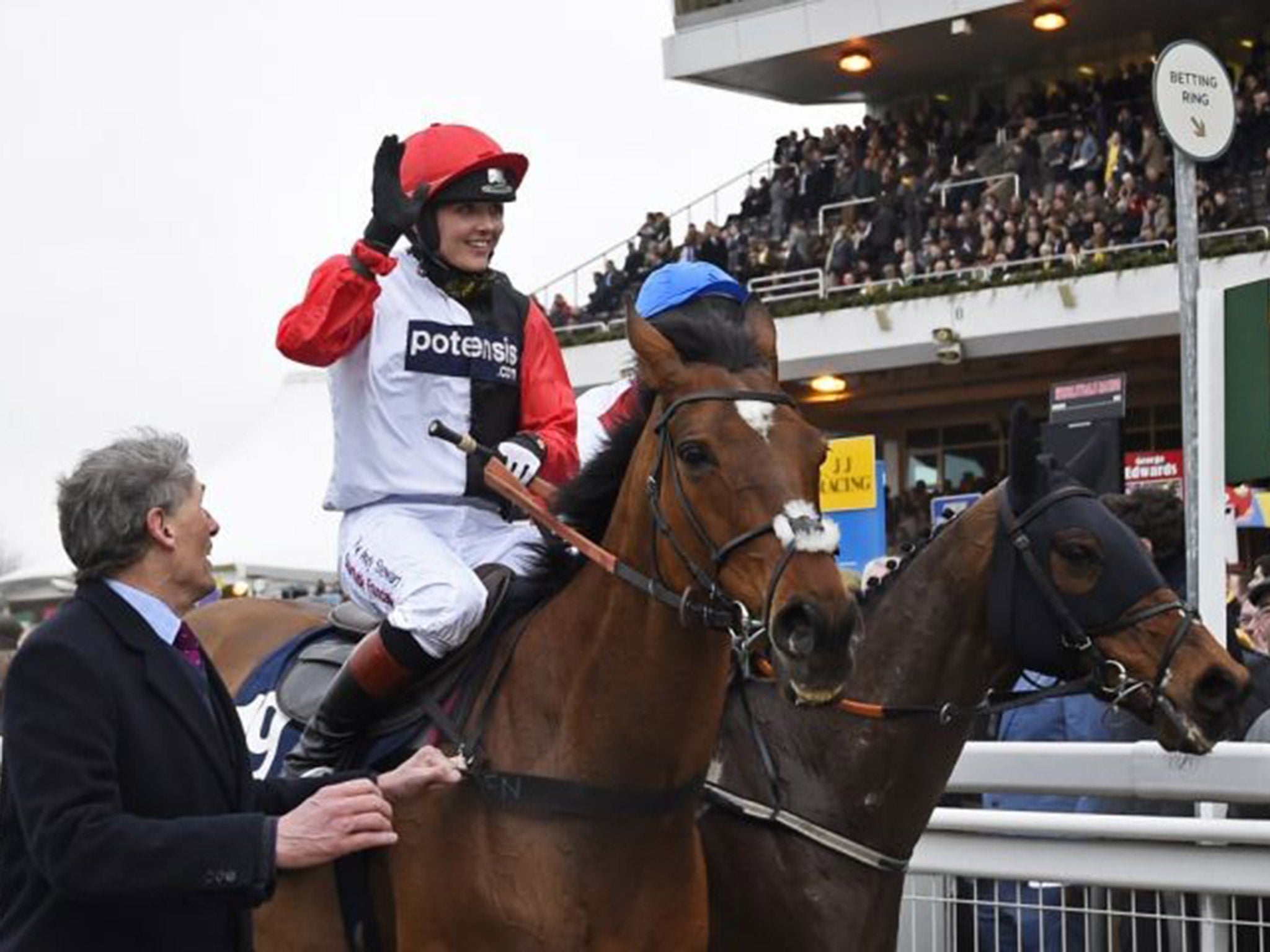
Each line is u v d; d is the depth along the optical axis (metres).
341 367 3.68
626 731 3.09
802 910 3.64
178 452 2.76
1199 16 19.48
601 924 3.08
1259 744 3.94
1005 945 4.48
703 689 3.09
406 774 2.78
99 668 2.59
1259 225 16.08
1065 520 3.70
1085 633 3.67
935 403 19.67
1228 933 4.00
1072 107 18.94
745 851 3.69
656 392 3.10
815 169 20.50
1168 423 18.53
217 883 2.52
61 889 2.50
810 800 3.67
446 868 3.18
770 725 3.74
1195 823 3.85
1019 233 17.42
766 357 3.06
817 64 21.42
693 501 2.93
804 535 2.77
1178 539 4.70
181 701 2.66
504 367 3.75
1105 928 4.28
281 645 4.11
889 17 19.89
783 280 19.45
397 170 3.50
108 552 2.68
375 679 3.37
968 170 18.78
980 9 19.20
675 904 3.15
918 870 4.27
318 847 2.56
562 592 3.29
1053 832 4.05
